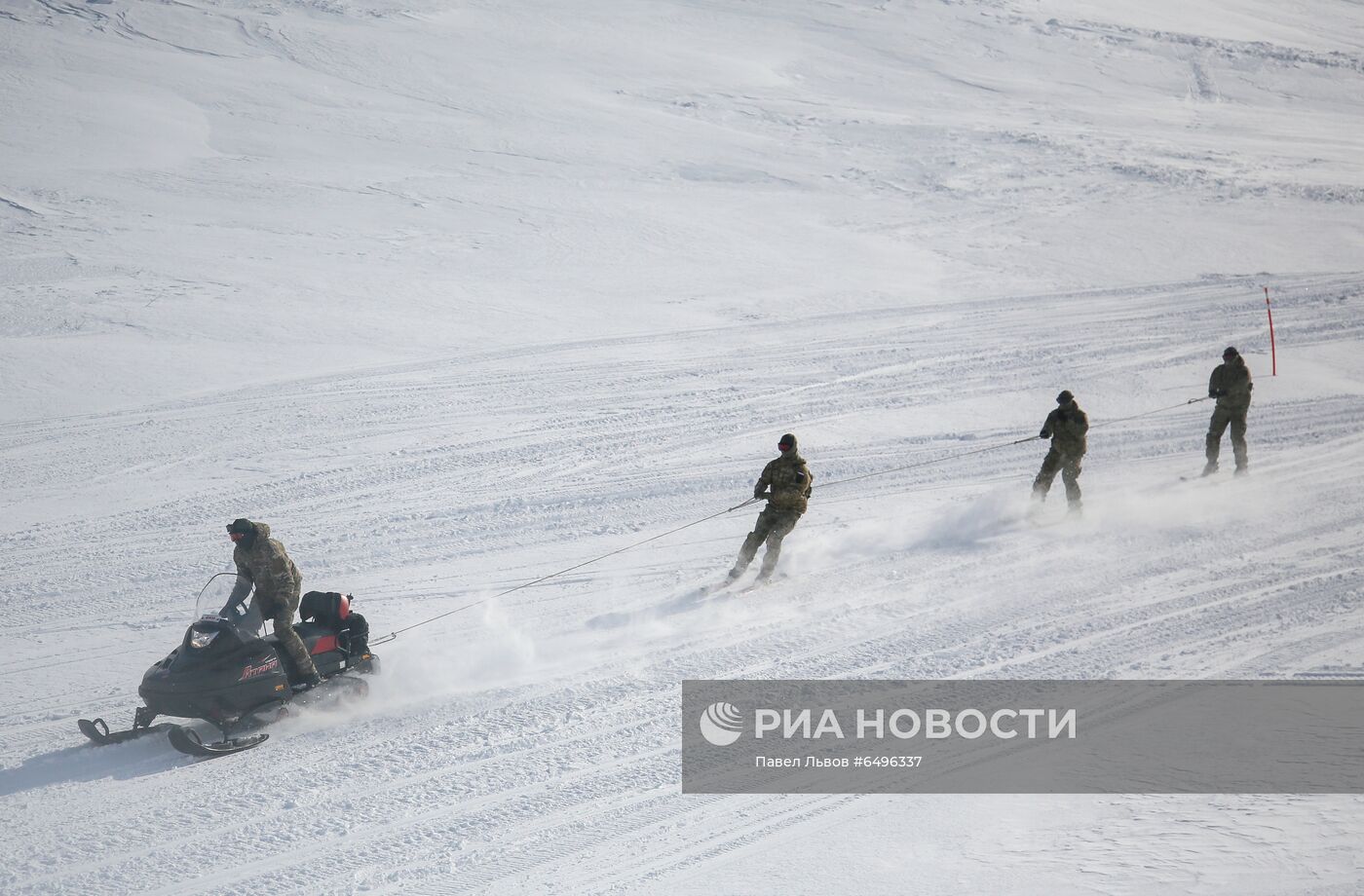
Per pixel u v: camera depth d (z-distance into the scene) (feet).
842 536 142.51
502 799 79.20
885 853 66.18
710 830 73.00
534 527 152.05
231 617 92.94
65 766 87.86
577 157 562.66
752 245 407.23
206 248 374.22
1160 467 170.81
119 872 71.20
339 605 100.83
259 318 293.02
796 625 112.27
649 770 82.38
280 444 194.70
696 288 342.44
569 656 107.24
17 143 522.47
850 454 183.52
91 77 655.76
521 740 88.94
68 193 447.01
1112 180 531.50
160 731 93.97
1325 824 61.52
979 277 360.48
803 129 650.43
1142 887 54.90
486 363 254.68
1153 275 355.77
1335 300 304.91
